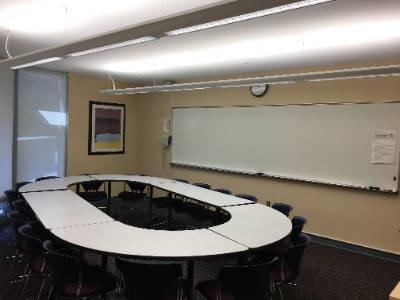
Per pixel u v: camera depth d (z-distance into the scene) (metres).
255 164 6.22
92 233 2.88
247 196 4.82
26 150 6.30
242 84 4.67
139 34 2.71
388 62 4.71
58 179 5.66
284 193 5.85
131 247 2.58
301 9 2.86
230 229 3.15
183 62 5.30
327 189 5.33
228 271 2.42
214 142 6.86
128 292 2.44
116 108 7.96
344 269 4.31
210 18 2.28
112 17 3.25
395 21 3.15
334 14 2.98
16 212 3.66
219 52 4.55
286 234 3.04
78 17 3.28
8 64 4.13
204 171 7.09
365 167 4.96
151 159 8.20
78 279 2.59
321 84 5.36
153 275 2.34
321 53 4.45
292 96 5.69
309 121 5.51
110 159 7.91
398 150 4.68
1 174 5.61
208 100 6.94
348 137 5.11
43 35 3.93
